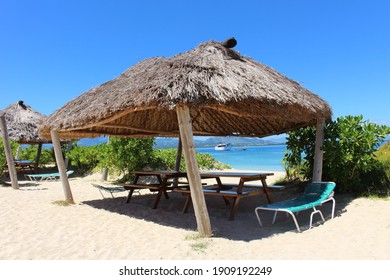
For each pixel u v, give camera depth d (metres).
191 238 5.04
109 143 12.24
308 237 5.07
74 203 7.99
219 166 15.16
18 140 12.63
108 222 6.17
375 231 5.18
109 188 8.16
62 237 5.20
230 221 6.19
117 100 5.43
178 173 7.52
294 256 4.29
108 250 4.61
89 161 14.91
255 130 9.77
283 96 5.43
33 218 6.36
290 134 8.52
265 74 5.97
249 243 4.83
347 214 6.18
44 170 16.22
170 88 4.75
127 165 12.20
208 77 5.02
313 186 6.52
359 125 7.27
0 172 12.25
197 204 5.07
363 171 7.60
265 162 23.88
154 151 13.60
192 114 9.61
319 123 7.31
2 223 5.92
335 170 7.49
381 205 6.50
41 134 8.67
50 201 8.09
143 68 6.85
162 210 7.26
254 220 6.29
